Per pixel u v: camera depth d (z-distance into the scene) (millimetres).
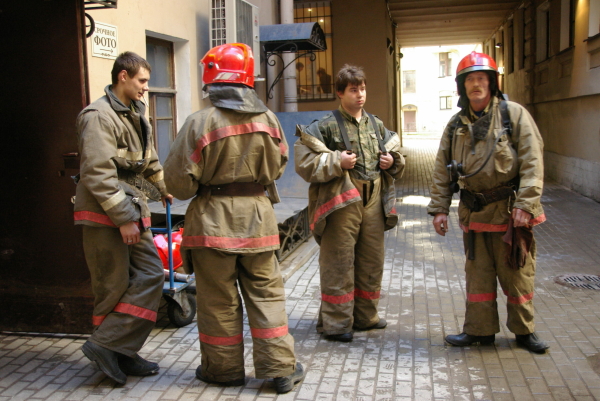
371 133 3867
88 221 3111
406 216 9148
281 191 7609
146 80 3234
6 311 3994
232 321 3150
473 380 3289
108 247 3154
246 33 6836
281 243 5988
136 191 3277
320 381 3289
